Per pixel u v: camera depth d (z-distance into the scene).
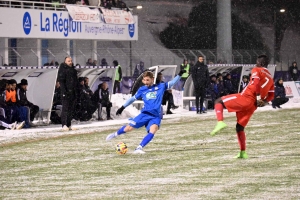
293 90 53.38
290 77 67.00
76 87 29.08
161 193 12.39
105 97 35.66
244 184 13.12
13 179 14.98
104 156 18.81
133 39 57.53
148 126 19.17
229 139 23.02
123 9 57.59
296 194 11.88
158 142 22.50
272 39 101.75
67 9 50.62
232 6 103.44
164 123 31.62
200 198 11.72
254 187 12.74
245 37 95.88
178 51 64.50
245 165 15.98
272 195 11.82
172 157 18.08
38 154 19.91
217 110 16.73
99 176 14.95
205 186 13.04
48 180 14.62
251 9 104.44
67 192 12.89
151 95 19.02
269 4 106.94
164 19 90.94
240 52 71.62
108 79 38.03
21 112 30.55
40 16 48.38
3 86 30.48
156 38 86.62
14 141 24.31
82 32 51.91
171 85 19.11
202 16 92.69
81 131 28.19
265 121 31.42
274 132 25.45
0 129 29.91
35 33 48.00
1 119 30.02
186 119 34.28
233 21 95.81
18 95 30.88
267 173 14.54
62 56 52.81
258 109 41.94
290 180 13.48
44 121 33.25
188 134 25.30
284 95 43.50
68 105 28.92
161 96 19.11
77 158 18.58
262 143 21.44
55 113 33.31
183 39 88.56
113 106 38.03
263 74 16.88
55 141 23.94
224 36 72.81
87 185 13.71
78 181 14.32
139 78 37.97
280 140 22.30
